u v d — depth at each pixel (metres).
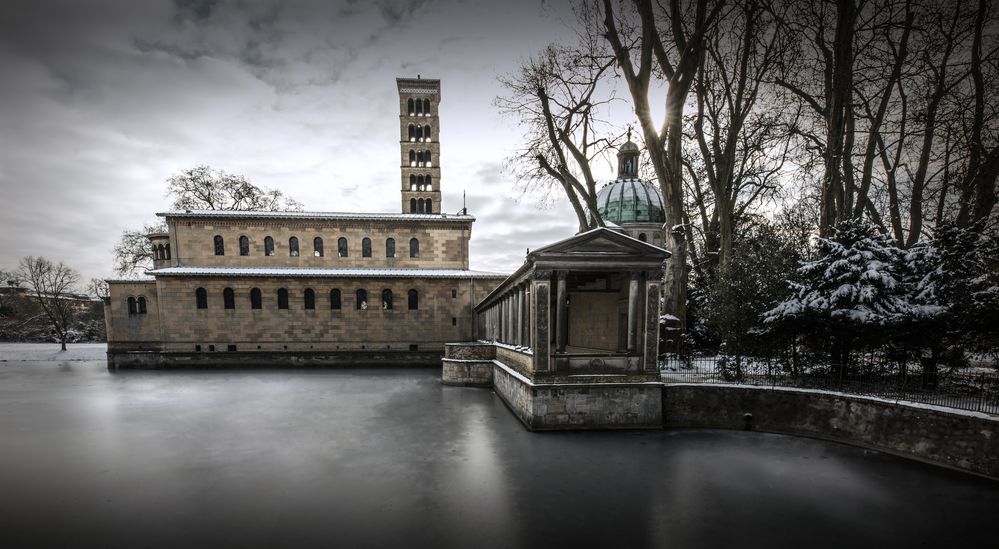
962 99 26.52
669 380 21.47
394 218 46.97
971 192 26.31
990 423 13.88
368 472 14.88
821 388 19.17
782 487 13.54
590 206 30.56
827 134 28.83
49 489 13.53
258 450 17.28
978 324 17.81
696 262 39.44
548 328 19.42
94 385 32.97
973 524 11.26
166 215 43.62
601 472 14.76
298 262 45.62
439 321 45.31
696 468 15.09
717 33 29.34
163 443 18.27
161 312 41.84
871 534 10.78
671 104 27.77
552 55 31.19
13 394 29.45
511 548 10.14
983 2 25.36
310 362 42.94
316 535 10.71
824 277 20.53
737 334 23.28
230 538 10.58
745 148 34.50
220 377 36.81
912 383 19.17
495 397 28.34
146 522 11.38
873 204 33.88
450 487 13.59
